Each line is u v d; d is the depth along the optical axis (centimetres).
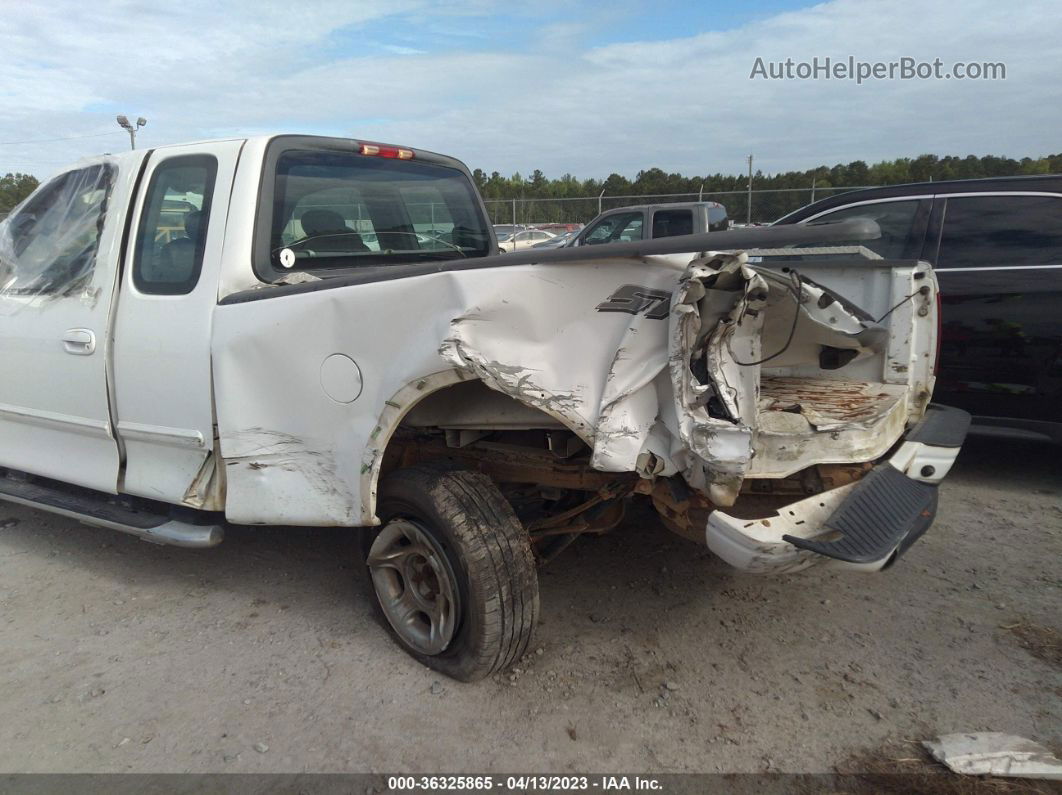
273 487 308
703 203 1191
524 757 254
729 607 352
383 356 271
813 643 322
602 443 240
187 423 328
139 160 362
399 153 409
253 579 385
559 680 296
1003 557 402
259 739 263
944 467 300
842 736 264
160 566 404
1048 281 473
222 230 324
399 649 317
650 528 439
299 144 353
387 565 310
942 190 524
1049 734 263
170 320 329
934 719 272
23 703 286
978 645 320
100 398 358
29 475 428
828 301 333
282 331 295
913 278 345
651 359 244
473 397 286
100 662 312
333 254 363
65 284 375
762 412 298
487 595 271
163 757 255
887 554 237
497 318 247
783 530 245
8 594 375
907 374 349
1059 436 481
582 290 249
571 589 369
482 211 468
